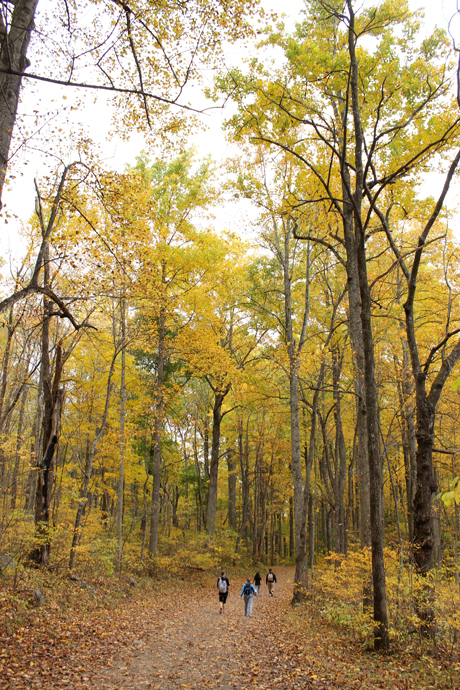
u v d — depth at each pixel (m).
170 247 14.41
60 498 12.84
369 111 8.68
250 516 32.34
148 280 9.64
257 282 16.12
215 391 19.31
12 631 6.05
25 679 4.69
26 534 9.35
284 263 14.71
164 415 16.88
